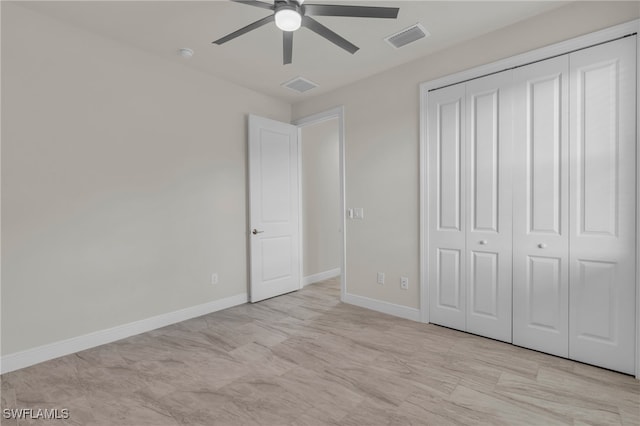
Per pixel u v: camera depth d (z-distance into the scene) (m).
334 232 5.30
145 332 2.91
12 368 2.23
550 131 2.37
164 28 2.57
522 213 2.50
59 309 2.45
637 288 2.04
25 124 2.29
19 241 2.27
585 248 2.24
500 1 2.24
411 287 3.17
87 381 2.10
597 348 2.20
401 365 2.28
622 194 2.10
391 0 2.23
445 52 2.89
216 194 3.51
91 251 2.61
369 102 3.47
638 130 2.03
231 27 2.56
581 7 2.23
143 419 1.73
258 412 1.79
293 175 4.26
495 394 1.93
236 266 3.71
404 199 3.20
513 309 2.56
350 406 1.83
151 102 2.98
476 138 2.73
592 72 2.20
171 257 3.13
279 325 3.06
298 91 3.89
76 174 2.53
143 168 2.93
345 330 2.92
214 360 2.38
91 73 2.61
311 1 2.29
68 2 2.22
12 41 2.24
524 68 2.47
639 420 1.68
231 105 3.65
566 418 1.71
